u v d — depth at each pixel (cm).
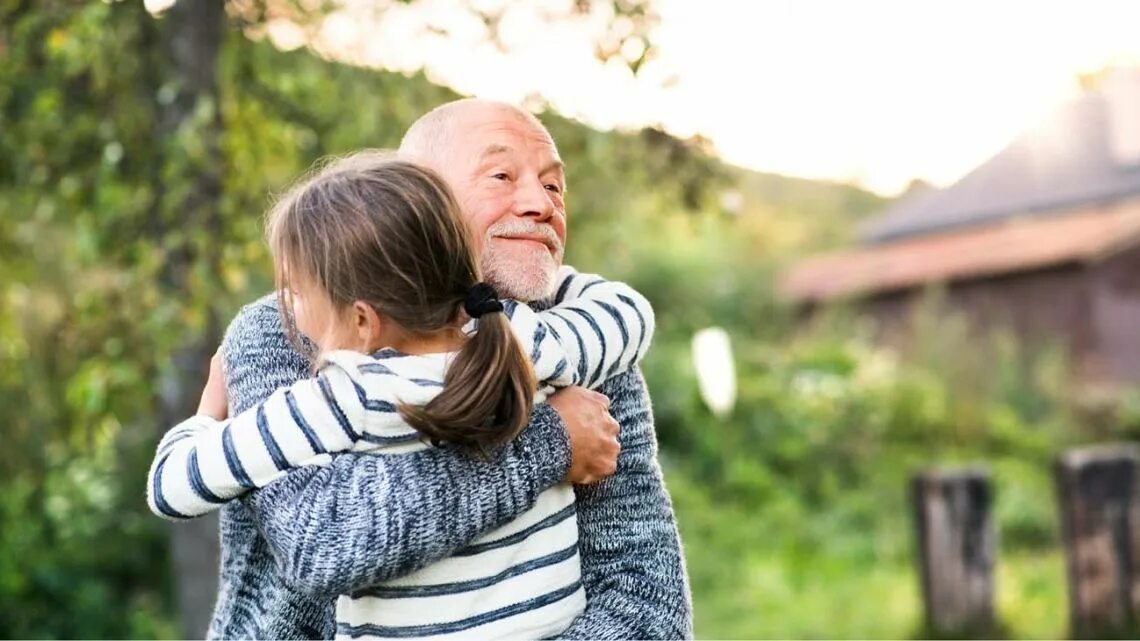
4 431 622
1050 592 728
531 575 140
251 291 457
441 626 136
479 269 149
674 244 1370
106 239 375
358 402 132
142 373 377
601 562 153
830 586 795
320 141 384
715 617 746
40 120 380
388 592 138
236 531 160
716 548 876
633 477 156
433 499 131
